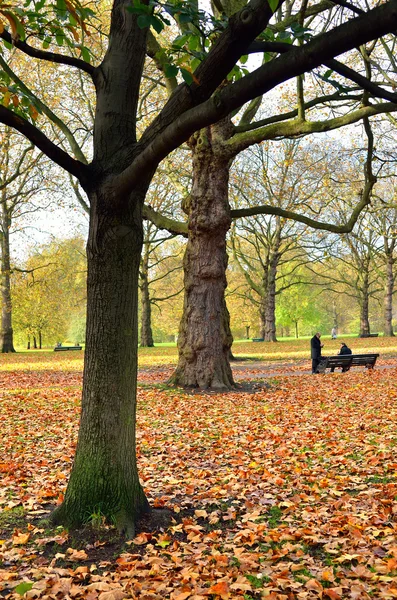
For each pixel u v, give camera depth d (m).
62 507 5.22
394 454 7.41
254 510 5.54
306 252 46.66
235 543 4.80
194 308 15.63
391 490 5.89
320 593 3.83
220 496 6.04
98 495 5.10
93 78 5.32
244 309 63.06
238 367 25.31
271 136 13.59
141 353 38.53
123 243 5.13
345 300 73.25
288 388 15.87
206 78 4.35
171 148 4.32
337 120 12.49
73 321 72.69
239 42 3.97
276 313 62.09
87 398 5.24
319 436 8.94
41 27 5.29
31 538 4.95
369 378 17.48
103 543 4.75
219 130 14.77
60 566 4.43
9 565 4.48
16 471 7.43
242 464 7.40
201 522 5.36
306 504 5.71
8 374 23.09
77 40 4.79
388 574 4.09
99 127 5.17
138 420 11.08
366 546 4.59
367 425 9.55
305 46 3.43
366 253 50.66
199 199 15.10
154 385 15.76
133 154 5.05
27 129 4.54
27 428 10.52
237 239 45.47
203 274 15.47
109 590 3.91
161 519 5.29
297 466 7.06
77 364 29.92
